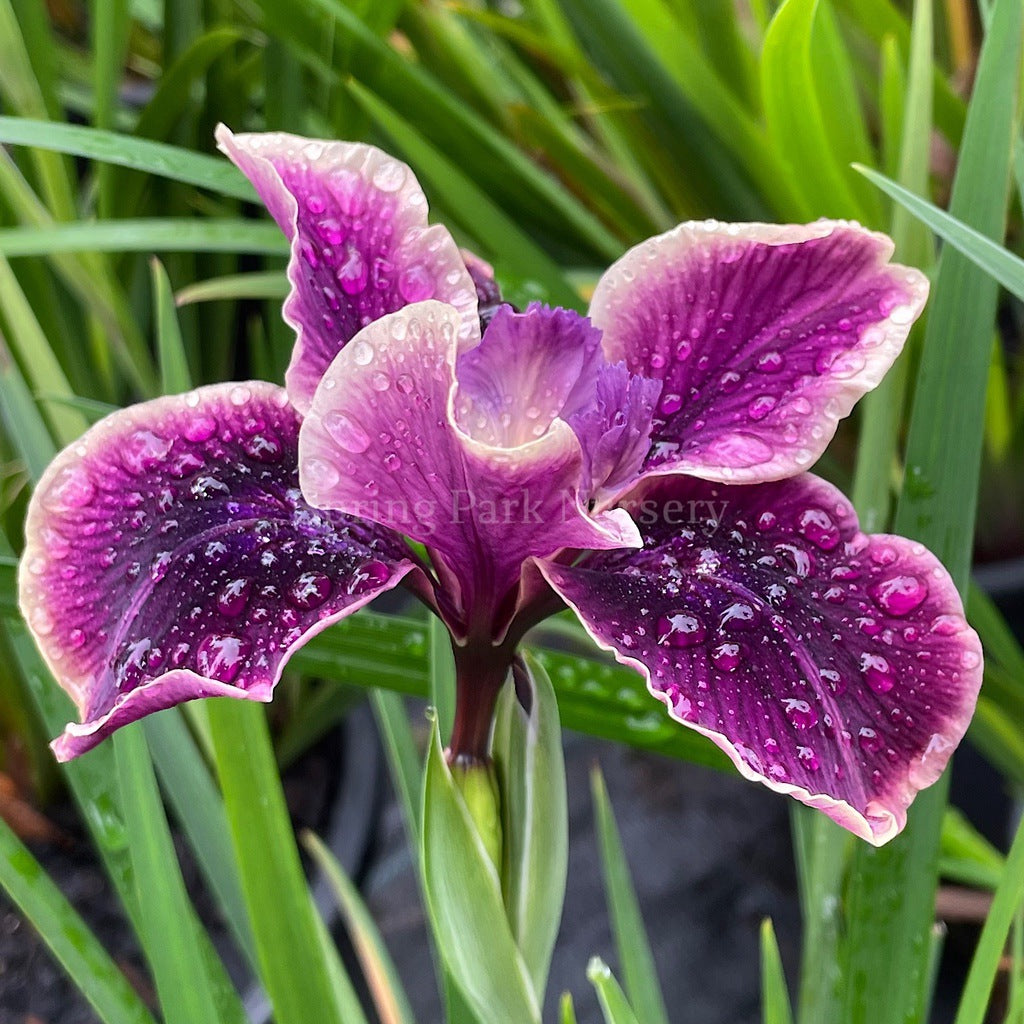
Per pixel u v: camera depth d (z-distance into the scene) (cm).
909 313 22
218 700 23
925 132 27
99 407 29
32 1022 34
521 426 22
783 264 23
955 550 25
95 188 45
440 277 23
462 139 38
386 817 48
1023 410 41
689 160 37
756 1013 41
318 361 22
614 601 22
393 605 51
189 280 42
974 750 40
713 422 23
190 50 34
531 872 23
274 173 22
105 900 37
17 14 34
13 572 25
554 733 23
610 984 22
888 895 25
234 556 22
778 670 21
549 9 40
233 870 27
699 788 49
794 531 23
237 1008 25
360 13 34
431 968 43
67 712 26
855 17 38
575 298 35
